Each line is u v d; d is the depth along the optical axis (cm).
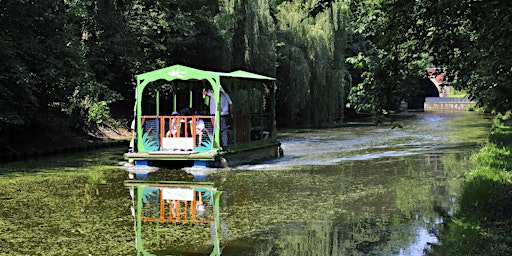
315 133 3053
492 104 1253
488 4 611
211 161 1606
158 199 1166
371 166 1669
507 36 630
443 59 772
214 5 3070
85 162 1798
